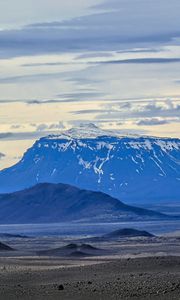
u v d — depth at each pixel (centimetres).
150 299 10062
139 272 13950
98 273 14350
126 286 11294
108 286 11512
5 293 11681
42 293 11412
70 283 12519
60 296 10969
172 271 13888
